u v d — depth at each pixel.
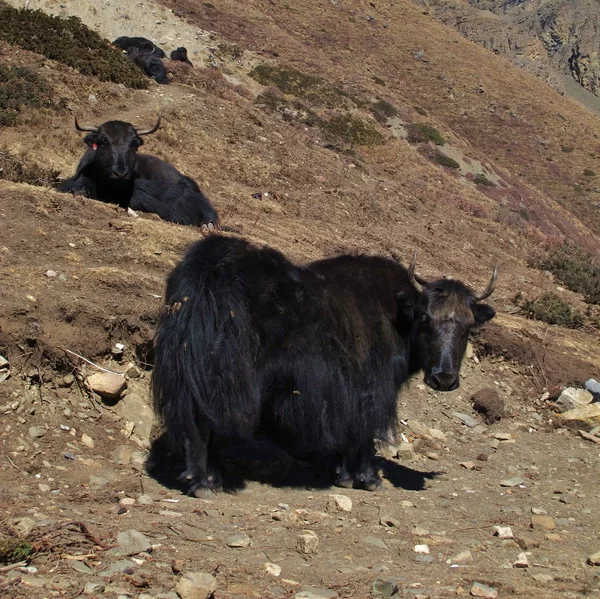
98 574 4.84
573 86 143.50
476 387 8.84
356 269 6.44
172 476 6.25
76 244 8.39
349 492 6.45
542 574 5.41
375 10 65.06
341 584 5.06
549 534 6.00
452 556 5.55
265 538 5.44
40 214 8.80
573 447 8.20
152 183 11.20
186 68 27.02
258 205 15.40
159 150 16.67
